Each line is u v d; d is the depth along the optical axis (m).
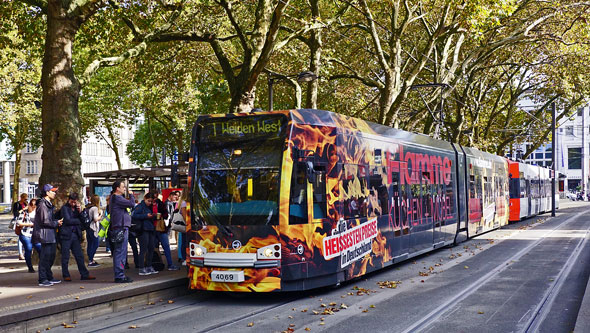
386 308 10.20
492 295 11.25
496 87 42.19
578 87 35.94
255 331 8.65
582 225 30.89
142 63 25.61
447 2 21.06
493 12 21.58
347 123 12.91
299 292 12.14
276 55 26.53
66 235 12.21
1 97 35.38
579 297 11.02
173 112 39.00
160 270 13.70
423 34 32.34
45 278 11.68
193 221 11.45
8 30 20.59
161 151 52.41
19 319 8.80
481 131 43.03
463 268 15.16
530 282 12.72
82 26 20.41
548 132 46.09
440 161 19.05
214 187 11.41
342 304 10.41
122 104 41.94
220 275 11.03
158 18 21.39
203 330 8.75
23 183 55.28
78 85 15.80
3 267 15.42
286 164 11.08
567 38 29.39
